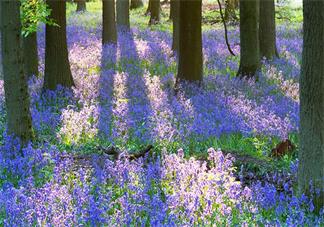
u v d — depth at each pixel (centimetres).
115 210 639
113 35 2281
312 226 615
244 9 1669
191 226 599
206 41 2491
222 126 1060
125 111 1173
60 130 1041
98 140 1026
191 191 686
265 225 599
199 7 1485
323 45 666
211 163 834
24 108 954
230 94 1454
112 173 749
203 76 1681
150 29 3117
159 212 615
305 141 688
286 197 696
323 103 677
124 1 2831
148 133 1022
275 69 1791
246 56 1694
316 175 683
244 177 830
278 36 2769
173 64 1908
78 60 1872
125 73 1650
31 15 1273
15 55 934
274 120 1086
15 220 595
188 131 1026
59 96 1406
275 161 905
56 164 805
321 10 654
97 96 1389
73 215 595
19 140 928
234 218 635
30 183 705
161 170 753
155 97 1367
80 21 3344
